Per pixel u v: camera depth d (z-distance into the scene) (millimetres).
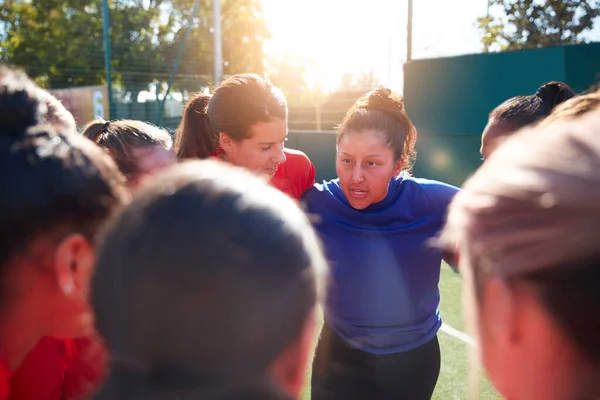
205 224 438
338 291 1626
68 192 608
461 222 534
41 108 681
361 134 1501
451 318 3914
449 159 7734
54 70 16859
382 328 1589
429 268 1612
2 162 592
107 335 451
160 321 421
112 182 664
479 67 7246
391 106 1542
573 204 419
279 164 1858
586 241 415
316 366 1714
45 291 626
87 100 11891
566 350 446
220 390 431
